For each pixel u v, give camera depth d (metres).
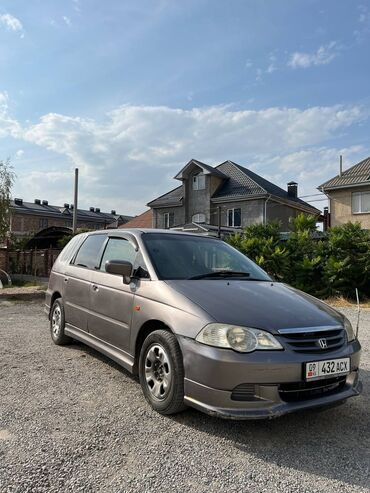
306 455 2.90
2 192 17.73
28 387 4.11
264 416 2.89
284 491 2.45
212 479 2.56
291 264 13.14
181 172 36.34
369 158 29.33
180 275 4.07
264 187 34.44
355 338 3.64
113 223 58.62
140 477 2.55
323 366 3.11
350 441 3.14
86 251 5.55
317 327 3.27
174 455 2.83
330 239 13.18
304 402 3.05
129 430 3.19
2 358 5.16
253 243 13.55
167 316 3.49
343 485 2.54
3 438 3.01
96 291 4.73
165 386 3.43
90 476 2.54
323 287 12.67
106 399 3.83
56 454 2.79
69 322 5.51
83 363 5.00
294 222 16.05
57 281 5.97
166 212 38.22
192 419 3.42
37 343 6.06
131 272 4.19
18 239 29.50
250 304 3.43
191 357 3.16
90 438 3.04
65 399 3.81
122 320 4.14
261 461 2.80
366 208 26.47
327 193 28.00
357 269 12.19
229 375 2.96
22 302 11.05
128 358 4.04
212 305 3.35
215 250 4.88
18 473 2.54
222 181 36.66
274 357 2.98
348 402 3.96
